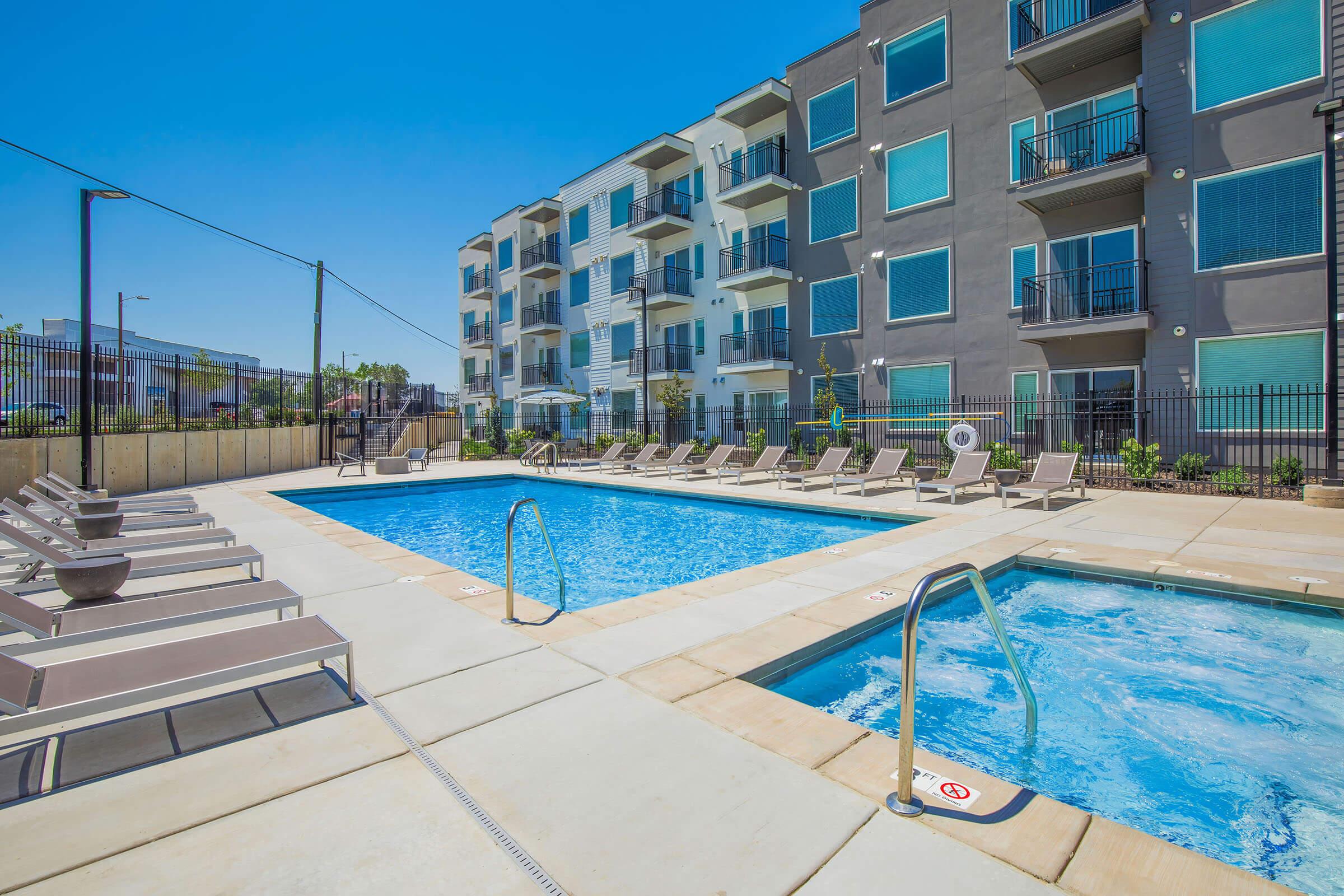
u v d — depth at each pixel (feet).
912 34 58.23
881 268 60.80
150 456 47.67
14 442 37.70
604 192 93.56
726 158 76.23
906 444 56.24
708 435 79.10
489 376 124.36
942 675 14.49
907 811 7.84
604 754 9.42
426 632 15.17
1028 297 50.55
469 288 131.95
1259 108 39.83
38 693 8.89
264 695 11.60
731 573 20.54
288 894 6.56
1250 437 40.24
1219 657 15.08
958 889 6.48
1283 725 12.11
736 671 12.50
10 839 7.48
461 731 10.18
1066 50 46.29
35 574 19.51
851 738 9.86
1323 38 37.70
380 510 42.73
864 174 62.08
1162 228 43.34
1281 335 39.24
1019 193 48.16
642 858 7.06
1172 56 42.75
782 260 70.28
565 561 27.66
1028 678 14.19
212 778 8.86
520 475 58.70
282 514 35.01
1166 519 29.01
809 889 6.50
